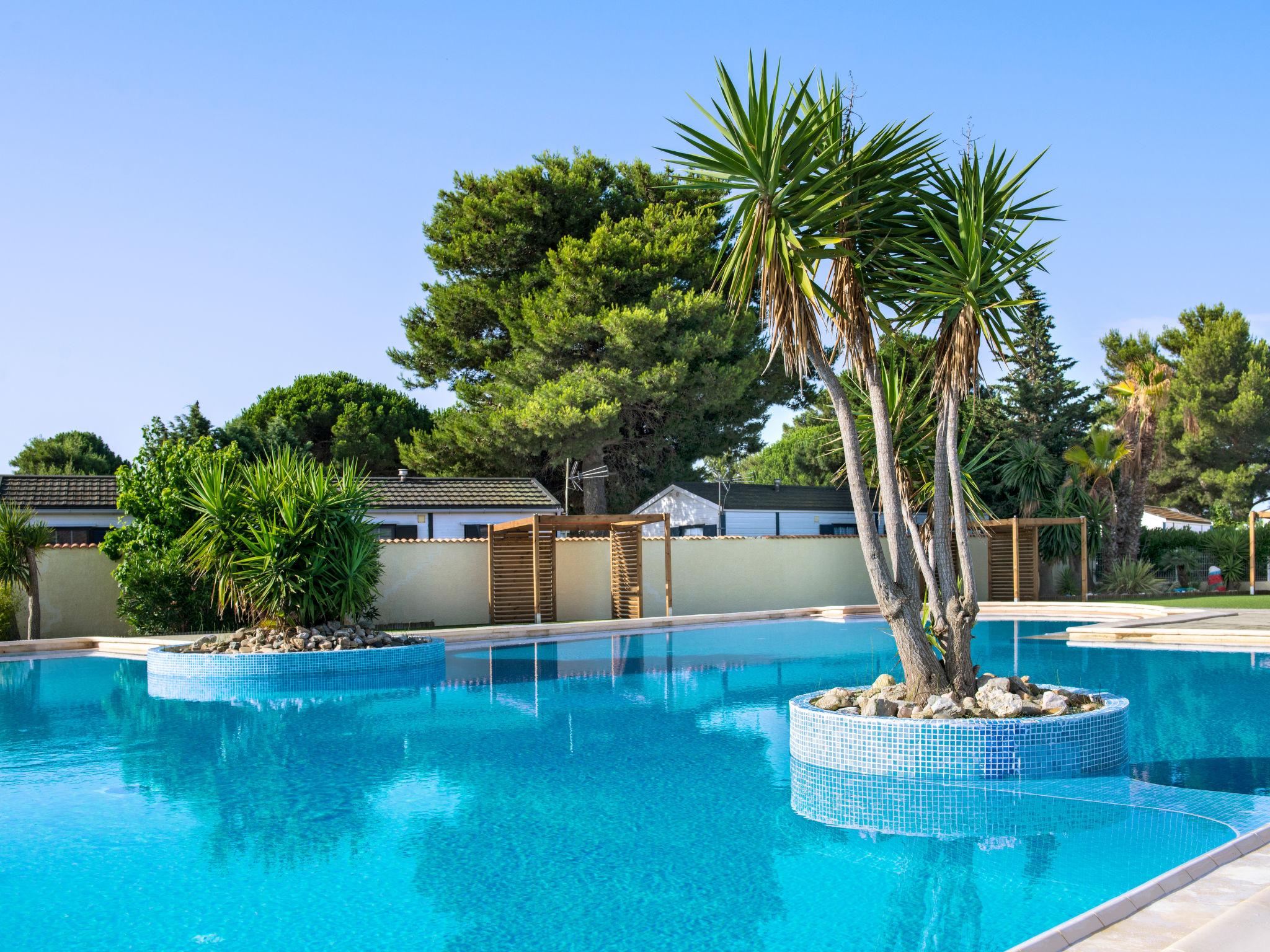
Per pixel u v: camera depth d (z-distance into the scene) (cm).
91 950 452
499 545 2173
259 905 509
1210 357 4719
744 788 746
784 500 3500
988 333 808
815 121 768
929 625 890
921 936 451
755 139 760
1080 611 2303
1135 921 423
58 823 666
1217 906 438
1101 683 1223
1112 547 2970
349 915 492
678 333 2970
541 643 1838
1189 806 659
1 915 496
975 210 806
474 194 3388
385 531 2764
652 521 2175
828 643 1816
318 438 4597
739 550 2489
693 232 3066
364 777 796
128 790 759
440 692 1273
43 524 1933
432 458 3306
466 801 715
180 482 1894
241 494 1614
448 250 3331
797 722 858
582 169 3253
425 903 508
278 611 1535
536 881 540
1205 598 2464
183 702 1215
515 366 3086
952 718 773
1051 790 712
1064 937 404
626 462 3531
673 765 829
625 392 2873
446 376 3497
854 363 854
